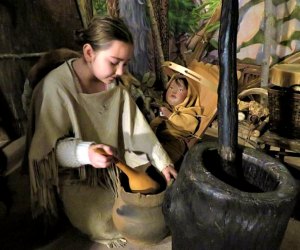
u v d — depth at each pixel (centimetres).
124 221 122
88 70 130
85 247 134
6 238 137
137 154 144
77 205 136
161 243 135
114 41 115
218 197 79
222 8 86
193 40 262
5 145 195
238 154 101
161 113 184
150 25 261
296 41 229
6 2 190
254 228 80
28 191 168
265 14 222
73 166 124
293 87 141
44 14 212
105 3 250
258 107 189
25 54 204
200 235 88
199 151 96
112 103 138
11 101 201
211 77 187
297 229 146
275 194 80
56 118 124
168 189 102
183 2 257
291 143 146
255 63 246
